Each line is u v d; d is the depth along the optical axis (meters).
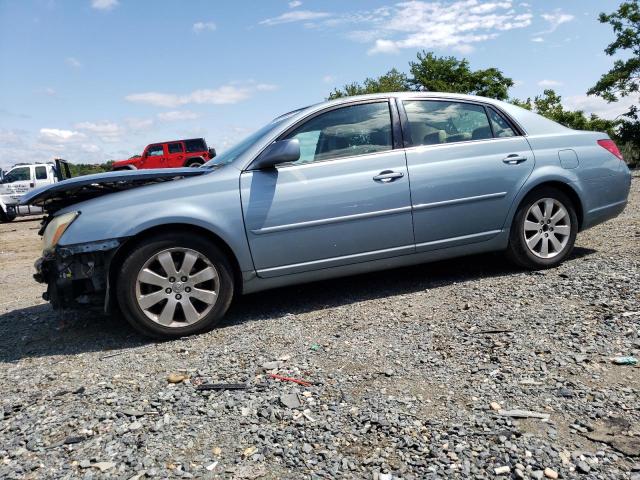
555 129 5.18
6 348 4.25
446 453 2.27
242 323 4.29
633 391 2.62
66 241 3.90
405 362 3.21
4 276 8.14
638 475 2.03
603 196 5.19
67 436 2.65
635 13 30.34
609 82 31.41
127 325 4.57
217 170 4.27
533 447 2.25
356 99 4.65
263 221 4.20
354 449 2.36
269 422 2.64
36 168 20.69
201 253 4.06
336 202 4.35
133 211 3.96
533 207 4.93
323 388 2.96
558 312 3.72
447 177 4.64
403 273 5.39
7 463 2.45
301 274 4.38
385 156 4.53
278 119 4.88
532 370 2.93
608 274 4.46
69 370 3.61
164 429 2.64
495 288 4.50
